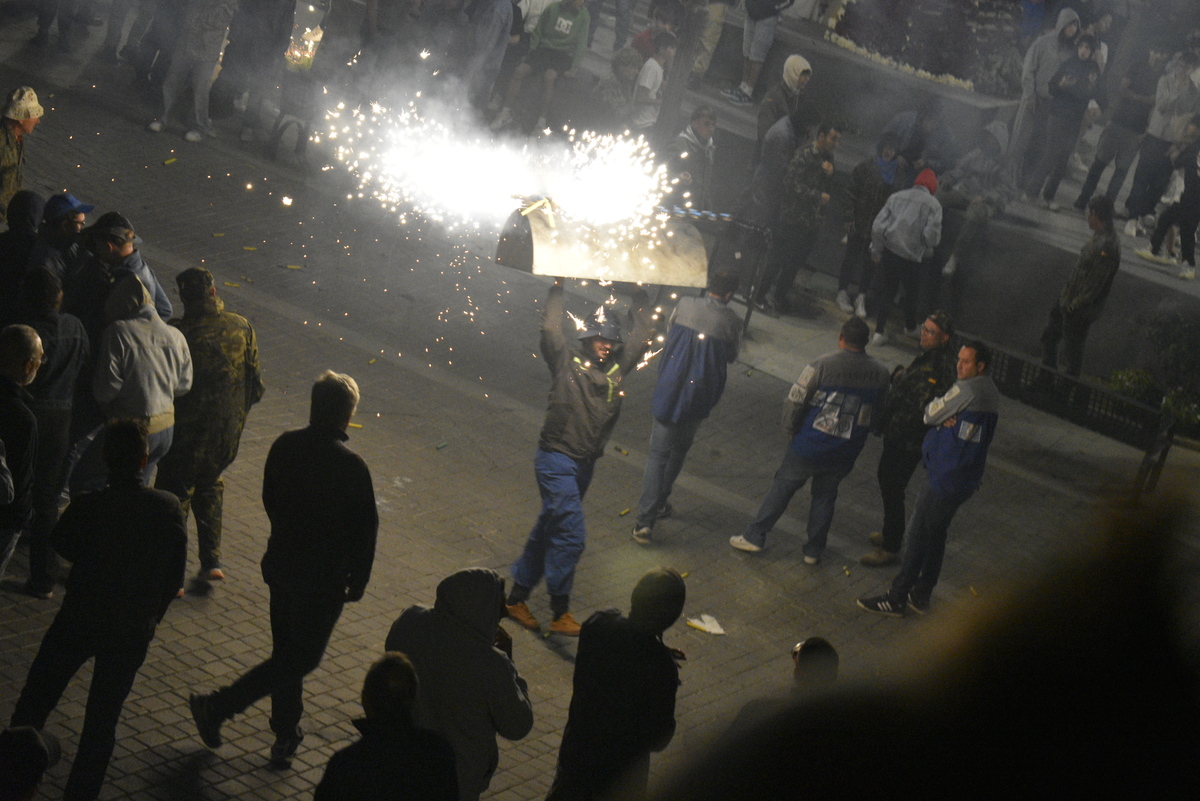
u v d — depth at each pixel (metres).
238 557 6.95
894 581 7.92
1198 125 13.91
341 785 3.56
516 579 7.07
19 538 6.68
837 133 12.64
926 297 14.02
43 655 4.60
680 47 12.95
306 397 9.16
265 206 12.82
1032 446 11.48
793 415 8.10
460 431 9.30
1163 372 12.07
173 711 5.48
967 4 15.52
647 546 8.32
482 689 4.29
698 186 12.38
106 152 13.09
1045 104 14.73
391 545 7.49
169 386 5.97
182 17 13.70
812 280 14.48
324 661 6.17
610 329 6.89
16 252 6.92
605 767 4.35
